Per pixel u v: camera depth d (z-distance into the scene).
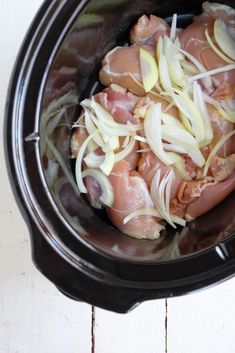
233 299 0.73
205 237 0.64
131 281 0.59
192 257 0.60
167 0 0.71
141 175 0.69
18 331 0.75
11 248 0.75
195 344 0.74
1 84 0.74
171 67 0.69
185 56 0.70
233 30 0.70
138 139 0.68
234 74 0.69
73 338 0.75
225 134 0.68
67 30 0.62
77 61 0.68
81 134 0.69
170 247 0.65
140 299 0.58
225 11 0.70
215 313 0.74
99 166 0.68
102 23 0.68
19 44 0.74
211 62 0.69
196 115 0.68
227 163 0.68
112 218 0.69
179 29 0.72
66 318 0.75
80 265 0.59
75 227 0.61
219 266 0.59
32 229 0.59
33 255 0.59
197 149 0.68
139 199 0.68
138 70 0.69
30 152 0.60
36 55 0.61
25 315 0.75
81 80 0.71
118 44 0.72
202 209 0.68
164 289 0.59
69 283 0.59
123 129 0.69
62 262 0.59
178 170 0.68
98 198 0.69
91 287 0.59
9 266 0.75
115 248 0.63
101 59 0.72
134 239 0.69
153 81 0.69
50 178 0.62
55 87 0.64
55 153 0.65
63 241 0.60
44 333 0.75
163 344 0.74
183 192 0.68
